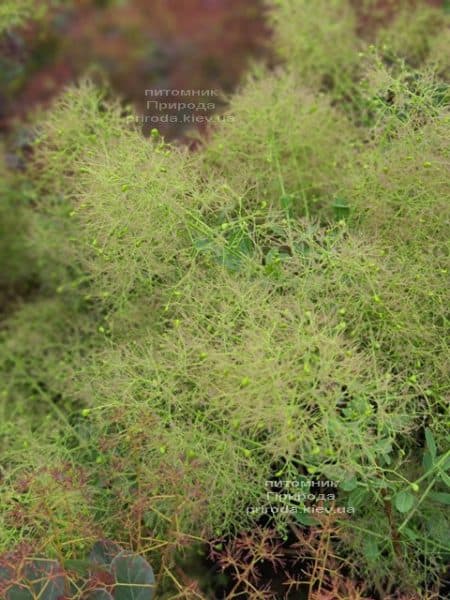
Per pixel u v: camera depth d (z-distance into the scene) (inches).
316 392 22.9
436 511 25.8
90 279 34.5
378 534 25.1
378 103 30.1
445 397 26.0
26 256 41.1
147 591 23.2
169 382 25.5
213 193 27.0
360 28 43.0
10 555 22.7
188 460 24.7
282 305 25.5
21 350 35.9
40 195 37.6
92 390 28.8
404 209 28.1
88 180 27.7
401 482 24.4
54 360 35.0
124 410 25.6
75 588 23.6
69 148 32.1
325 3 39.8
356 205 28.9
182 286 27.7
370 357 26.0
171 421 25.0
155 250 27.2
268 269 26.5
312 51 39.2
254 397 23.2
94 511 27.0
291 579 24.9
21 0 43.1
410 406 26.5
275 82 33.9
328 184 32.3
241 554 26.9
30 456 28.0
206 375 24.5
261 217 28.1
